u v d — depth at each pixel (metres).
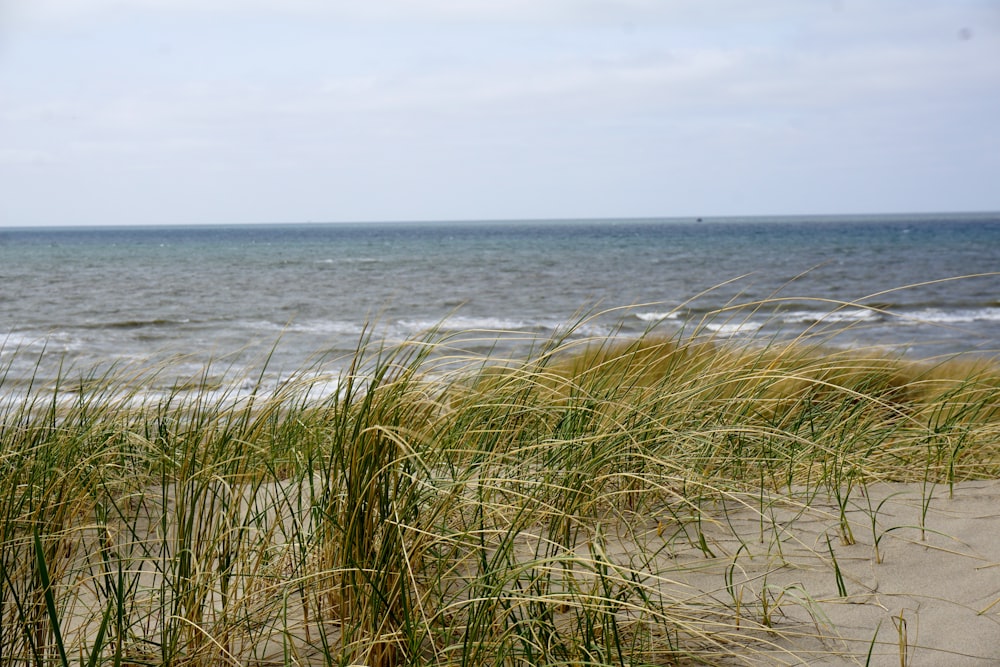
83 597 2.70
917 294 37.31
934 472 3.77
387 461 2.31
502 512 2.64
